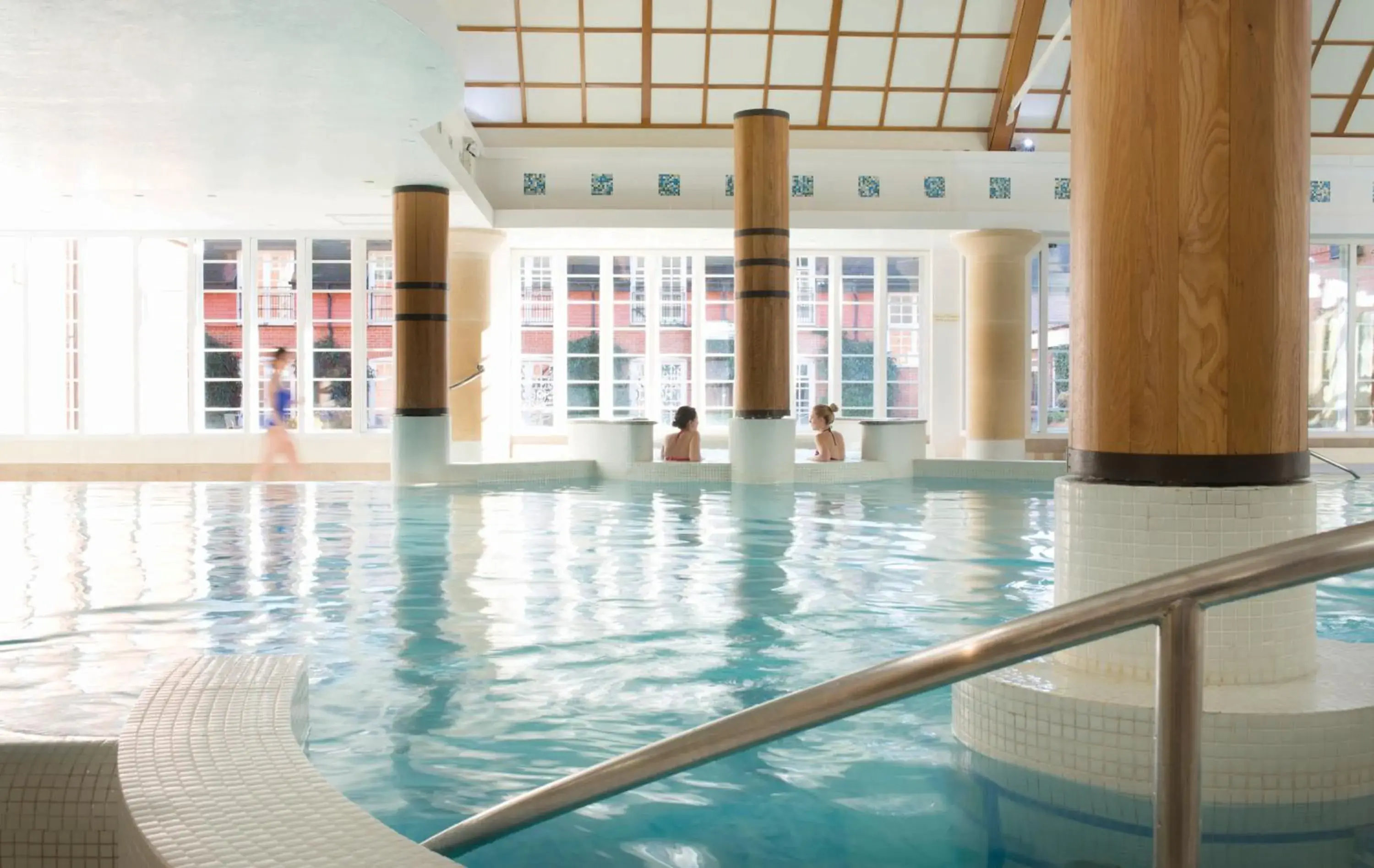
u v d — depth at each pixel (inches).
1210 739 113.8
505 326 635.5
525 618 205.2
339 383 621.6
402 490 470.0
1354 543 61.8
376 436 617.9
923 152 596.1
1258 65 127.4
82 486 492.4
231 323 619.2
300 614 209.3
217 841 73.5
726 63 573.6
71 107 356.2
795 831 108.7
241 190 499.8
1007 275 597.0
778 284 476.7
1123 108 131.7
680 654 177.2
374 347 622.8
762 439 478.3
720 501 420.8
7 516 375.9
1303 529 129.3
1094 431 136.3
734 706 148.9
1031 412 638.5
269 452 595.2
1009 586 239.0
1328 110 596.1
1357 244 627.2
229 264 618.2
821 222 585.0
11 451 609.0
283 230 615.2
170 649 181.2
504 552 289.6
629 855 104.1
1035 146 607.5
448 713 146.1
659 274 658.2
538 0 542.3
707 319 660.7
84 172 456.8
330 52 305.4
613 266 656.4
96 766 96.0
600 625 199.0
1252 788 113.3
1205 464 129.4
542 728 139.4
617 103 588.1
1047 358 637.9
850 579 248.1
